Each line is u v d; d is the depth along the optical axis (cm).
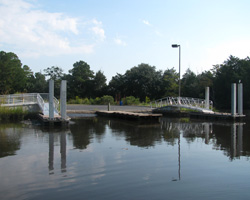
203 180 524
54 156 714
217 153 762
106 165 625
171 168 607
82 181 511
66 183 499
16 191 459
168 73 4947
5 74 4438
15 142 924
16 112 1702
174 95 4478
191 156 723
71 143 907
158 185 493
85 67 5959
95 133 1153
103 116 2120
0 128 1305
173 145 882
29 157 703
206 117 1977
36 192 454
